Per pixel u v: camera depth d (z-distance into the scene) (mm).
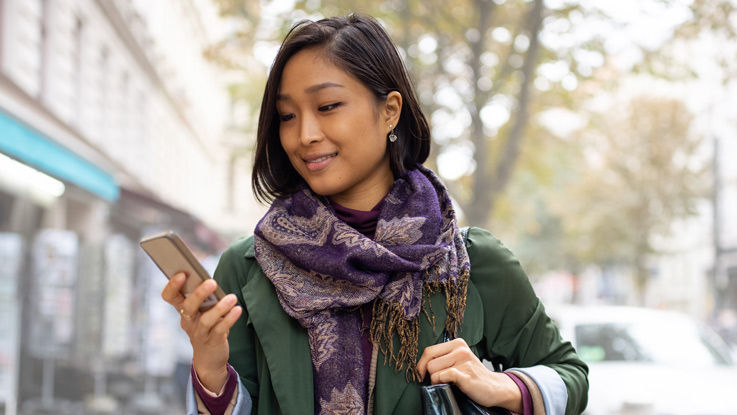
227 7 12703
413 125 1769
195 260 1415
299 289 1610
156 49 18250
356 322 1618
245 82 14852
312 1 12289
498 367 1831
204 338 1465
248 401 1598
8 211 9031
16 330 7926
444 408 1505
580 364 1803
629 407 5812
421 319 1640
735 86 24562
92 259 10641
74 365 9766
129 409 9906
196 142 26297
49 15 10172
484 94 13438
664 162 28516
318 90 1637
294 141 1674
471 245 1771
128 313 11172
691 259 42031
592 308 7492
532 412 1616
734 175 33906
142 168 17062
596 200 31594
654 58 12836
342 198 1770
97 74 13008
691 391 5957
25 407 8586
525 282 1779
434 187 1775
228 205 35906
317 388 1602
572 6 12625
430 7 13148
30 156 7477
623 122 28516
